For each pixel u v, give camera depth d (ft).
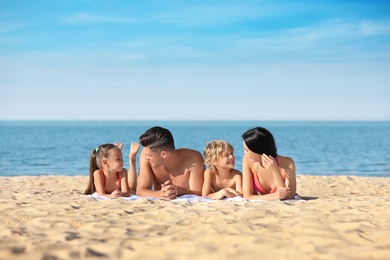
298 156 75.72
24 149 90.02
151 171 18.25
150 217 13.37
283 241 9.86
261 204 15.33
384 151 87.81
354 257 8.52
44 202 15.75
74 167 55.88
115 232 11.15
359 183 32.58
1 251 8.85
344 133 252.21
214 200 16.98
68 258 8.61
